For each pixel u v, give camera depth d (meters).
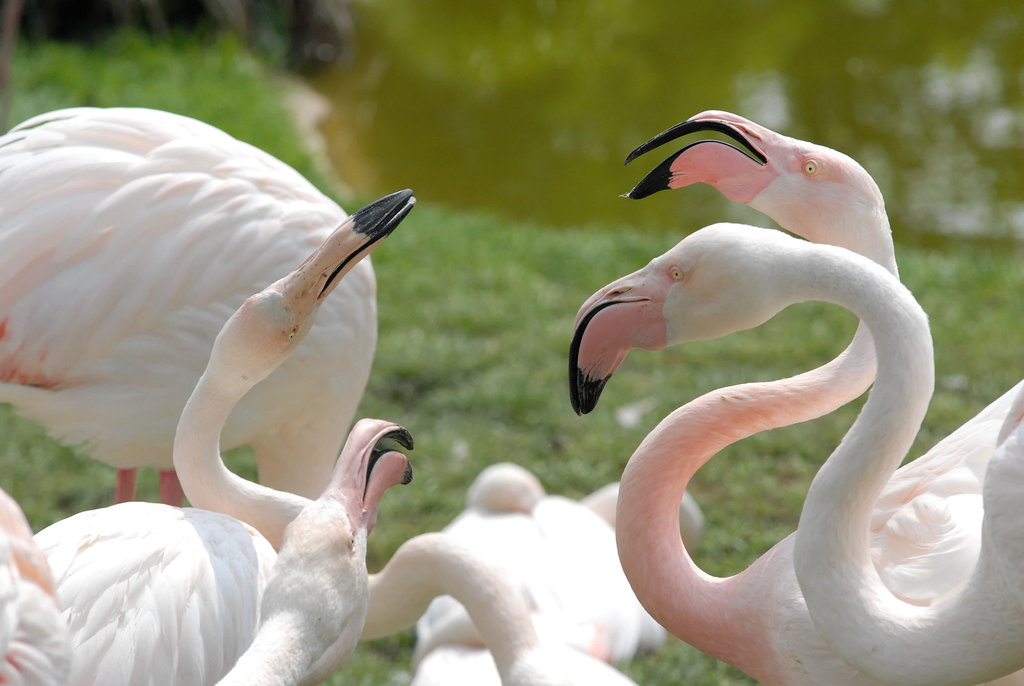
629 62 20.81
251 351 3.96
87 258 5.09
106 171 5.12
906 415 3.36
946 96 18.66
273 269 5.33
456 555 4.59
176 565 3.75
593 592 6.50
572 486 8.18
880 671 3.32
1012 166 15.83
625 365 9.81
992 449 3.78
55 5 18.12
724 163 4.13
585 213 14.80
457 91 19.17
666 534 4.05
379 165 15.98
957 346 9.90
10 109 14.23
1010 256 13.12
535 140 17.27
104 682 3.54
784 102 18.56
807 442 8.46
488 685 5.59
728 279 3.63
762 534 7.47
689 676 6.34
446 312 10.53
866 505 3.39
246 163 5.41
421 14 23.00
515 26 22.81
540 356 9.84
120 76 16.39
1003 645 3.21
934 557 3.62
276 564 3.28
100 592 3.60
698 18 23.39
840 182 4.10
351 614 3.30
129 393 5.24
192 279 5.18
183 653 3.70
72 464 8.07
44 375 5.17
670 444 4.05
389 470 3.60
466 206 14.87
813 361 9.73
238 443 5.59
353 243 3.86
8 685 2.72
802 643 3.78
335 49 19.80
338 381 5.71
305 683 3.74
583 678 5.48
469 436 8.70
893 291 3.41
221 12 18.94
